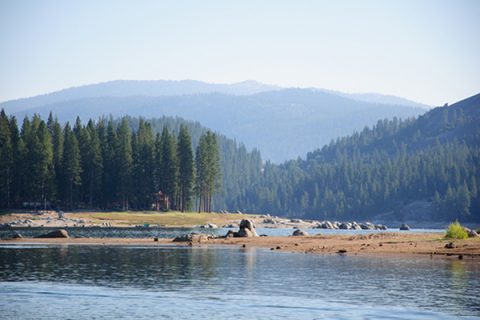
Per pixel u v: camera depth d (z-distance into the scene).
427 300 47.41
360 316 42.06
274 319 41.19
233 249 96.62
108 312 43.38
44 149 199.75
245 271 64.75
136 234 146.12
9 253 85.94
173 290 52.06
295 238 119.44
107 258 79.06
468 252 83.50
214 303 46.47
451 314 42.50
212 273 63.09
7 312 43.38
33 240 117.00
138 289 52.53
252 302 46.84
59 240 117.69
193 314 42.69
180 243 111.62
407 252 85.75
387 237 113.69
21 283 55.47
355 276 60.56
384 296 49.25
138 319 41.16
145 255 84.06
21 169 199.00
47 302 46.88
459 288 53.00
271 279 58.66
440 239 102.88
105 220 195.00
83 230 159.88
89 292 51.03
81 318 41.50
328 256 82.38
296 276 60.78
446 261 74.69
